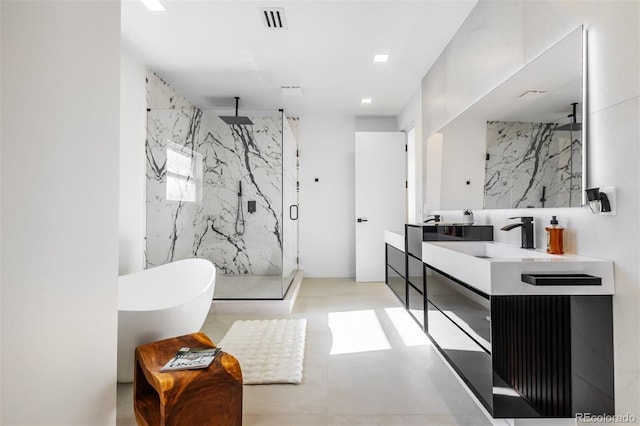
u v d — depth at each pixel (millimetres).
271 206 3867
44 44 1033
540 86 1850
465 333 1841
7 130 912
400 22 2867
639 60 1283
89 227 1240
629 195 1339
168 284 3131
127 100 3326
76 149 1172
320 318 3428
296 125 5500
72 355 1157
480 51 2584
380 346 2703
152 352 1733
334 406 1874
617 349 1398
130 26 2912
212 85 4211
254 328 3086
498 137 2268
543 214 1936
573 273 1465
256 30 2979
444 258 2182
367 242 5188
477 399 1866
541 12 1877
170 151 3877
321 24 2893
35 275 1005
